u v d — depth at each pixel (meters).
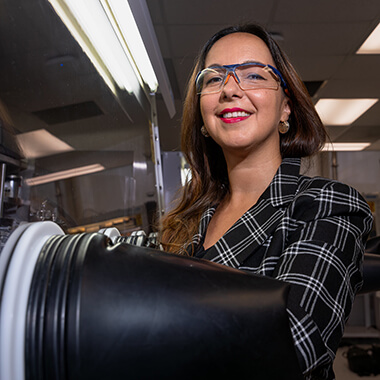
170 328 0.37
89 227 1.30
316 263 0.62
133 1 0.97
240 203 0.96
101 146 1.31
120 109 1.45
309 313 0.55
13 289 0.34
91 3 0.92
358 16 2.75
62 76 0.92
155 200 2.05
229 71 0.86
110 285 0.37
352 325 5.19
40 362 0.33
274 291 0.44
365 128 5.51
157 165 2.10
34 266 0.37
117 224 1.54
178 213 1.14
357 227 0.71
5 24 0.66
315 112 0.99
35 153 0.85
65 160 1.06
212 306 0.39
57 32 0.86
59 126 0.95
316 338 0.52
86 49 1.05
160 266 0.41
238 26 1.01
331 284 0.60
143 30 1.14
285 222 0.75
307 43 3.13
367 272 0.94
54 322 0.34
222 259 0.80
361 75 3.74
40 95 0.82
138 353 0.35
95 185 1.36
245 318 0.40
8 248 0.37
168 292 0.39
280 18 2.76
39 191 0.89
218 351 0.38
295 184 0.85
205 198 1.11
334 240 0.66
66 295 0.35
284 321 0.42
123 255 0.41
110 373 0.34
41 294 0.35
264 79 0.88
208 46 1.07
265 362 0.39
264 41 0.96
